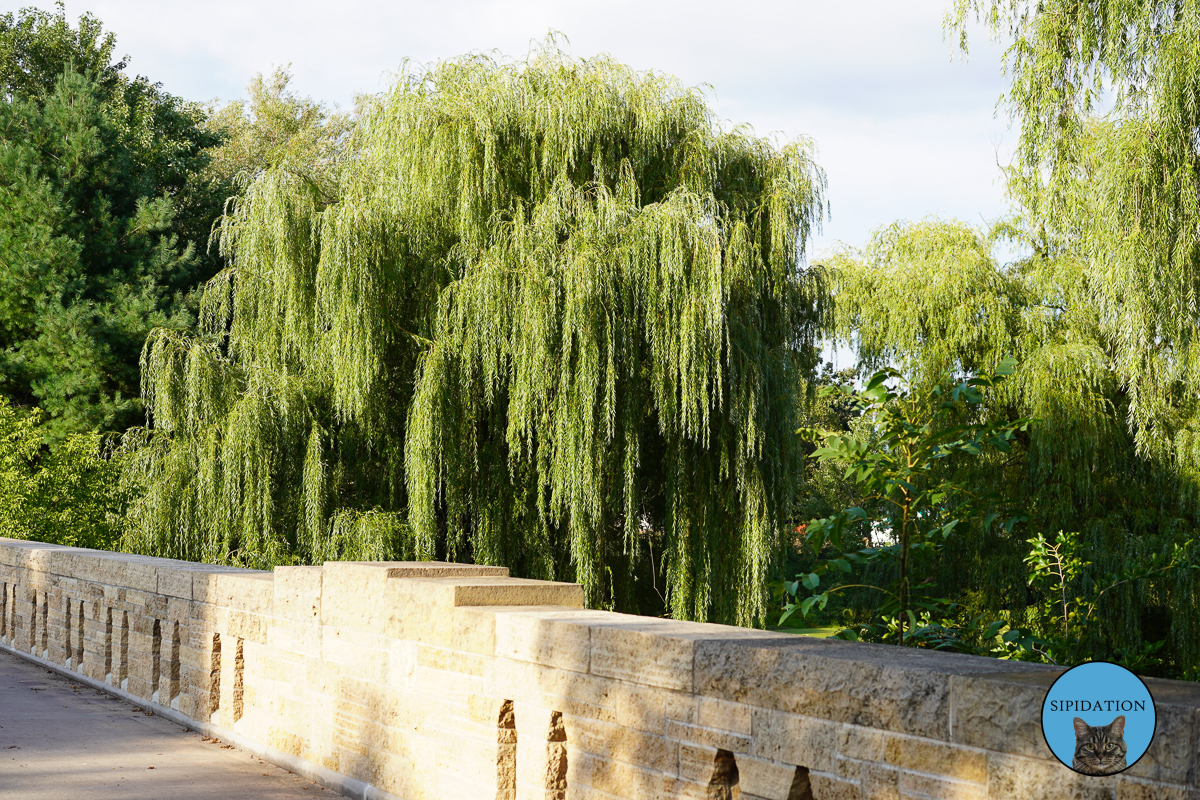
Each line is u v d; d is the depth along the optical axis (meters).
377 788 6.13
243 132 50.66
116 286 29.17
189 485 17.75
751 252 16.02
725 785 4.12
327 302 15.96
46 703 9.02
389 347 17.05
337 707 6.58
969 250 23.17
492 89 16.00
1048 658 6.58
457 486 15.95
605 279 14.67
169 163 35.62
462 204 15.74
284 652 7.16
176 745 7.54
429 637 5.80
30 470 20.44
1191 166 10.80
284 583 7.17
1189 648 19.75
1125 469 22.12
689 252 14.93
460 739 5.53
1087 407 21.17
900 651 3.81
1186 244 10.92
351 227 15.71
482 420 16.61
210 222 35.06
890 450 6.29
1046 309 22.58
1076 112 11.45
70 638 10.61
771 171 17.02
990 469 22.27
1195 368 11.77
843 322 23.47
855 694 3.54
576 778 4.80
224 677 7.80
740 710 3.97
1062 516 21.69
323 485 16.91
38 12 36.38
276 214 16.50
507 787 5.26
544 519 15.77
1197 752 2.69
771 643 4.04
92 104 31.00
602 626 4.68
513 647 5.17
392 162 16.36
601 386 14.95
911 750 3.36
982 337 22.55
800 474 17.36
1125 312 11.66
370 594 6.34
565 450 14.84
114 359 27.89
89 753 7.17
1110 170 11.20
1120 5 10.68
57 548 11.92
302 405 17.12
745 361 15.64
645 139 16.16
